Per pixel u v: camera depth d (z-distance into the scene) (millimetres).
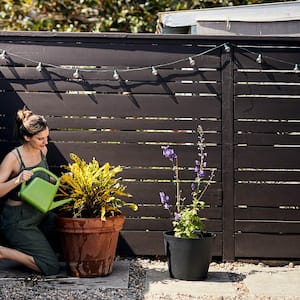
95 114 4824
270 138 4832
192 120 4840
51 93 4820
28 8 8938
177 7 8641
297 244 4828
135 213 4848
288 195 4832
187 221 4297
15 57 4793
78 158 4473
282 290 3969
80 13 8992
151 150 4840
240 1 8797
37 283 4094
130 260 4855
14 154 4309
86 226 4148
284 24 5578
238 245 4824
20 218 4273
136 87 4836
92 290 3926
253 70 4848
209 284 4141
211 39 4820
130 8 8695
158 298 3771
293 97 4844
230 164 4824
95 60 4820
